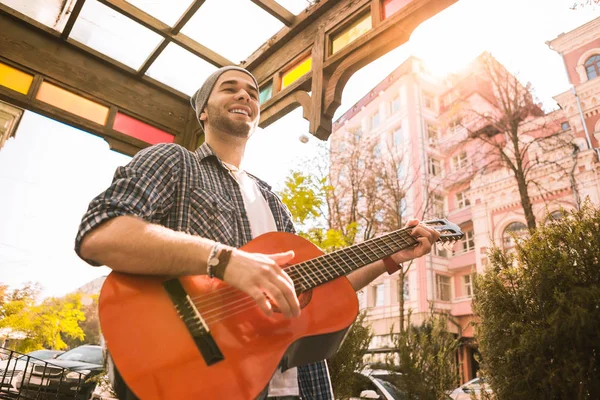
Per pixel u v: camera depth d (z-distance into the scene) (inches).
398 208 642.8
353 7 111.4
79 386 257.9
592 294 120.8
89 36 137.3
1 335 655.1
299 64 126.3
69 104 132.9
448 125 791.1
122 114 142.8
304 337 43.4
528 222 539.8
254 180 69.4
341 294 50.2
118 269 40.0
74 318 710.5
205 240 40.4
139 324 38.2
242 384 37.4
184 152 56.4
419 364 202.4
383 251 60.1
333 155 762.8
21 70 127.5
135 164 48.8
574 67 606.9
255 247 53.0
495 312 140.2
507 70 656.4
